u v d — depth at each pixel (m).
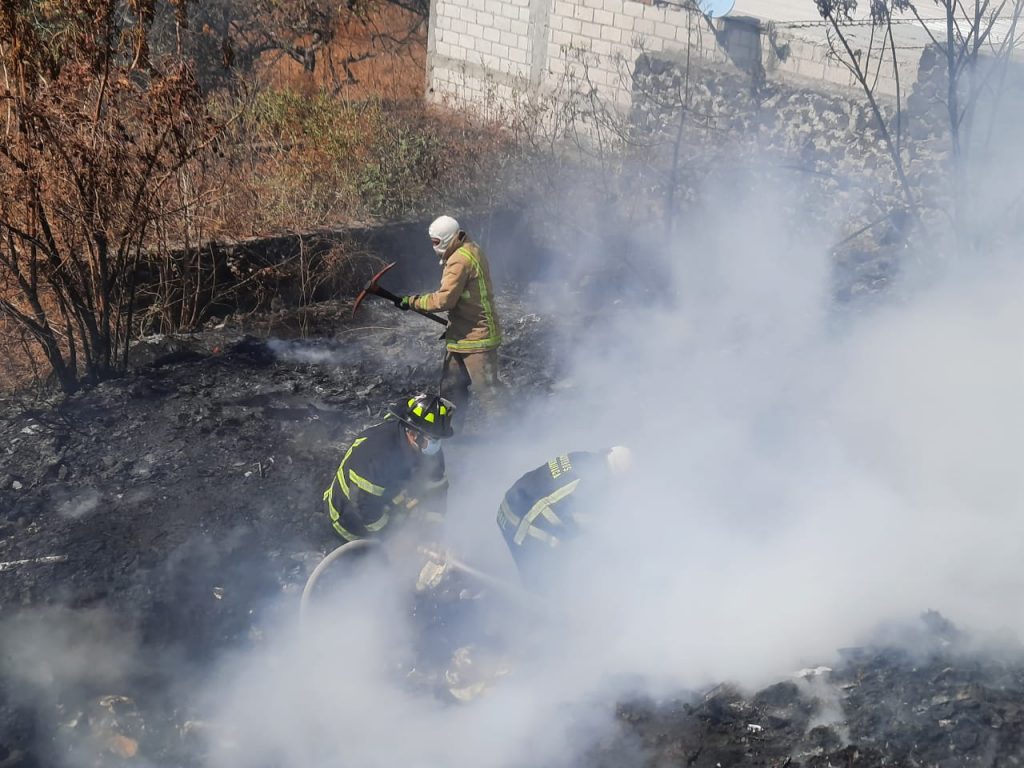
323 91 14.70
